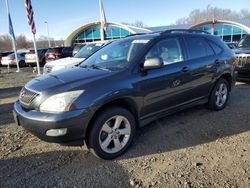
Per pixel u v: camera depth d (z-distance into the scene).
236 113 5.72
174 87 4.62
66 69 4.54
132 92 3.94
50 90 3.54
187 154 3.95
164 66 4.48
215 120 5.31
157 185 3.21
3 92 9.70
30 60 23.84
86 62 4.89
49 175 3.49
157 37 4.59
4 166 3.73
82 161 3.82
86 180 3.36
